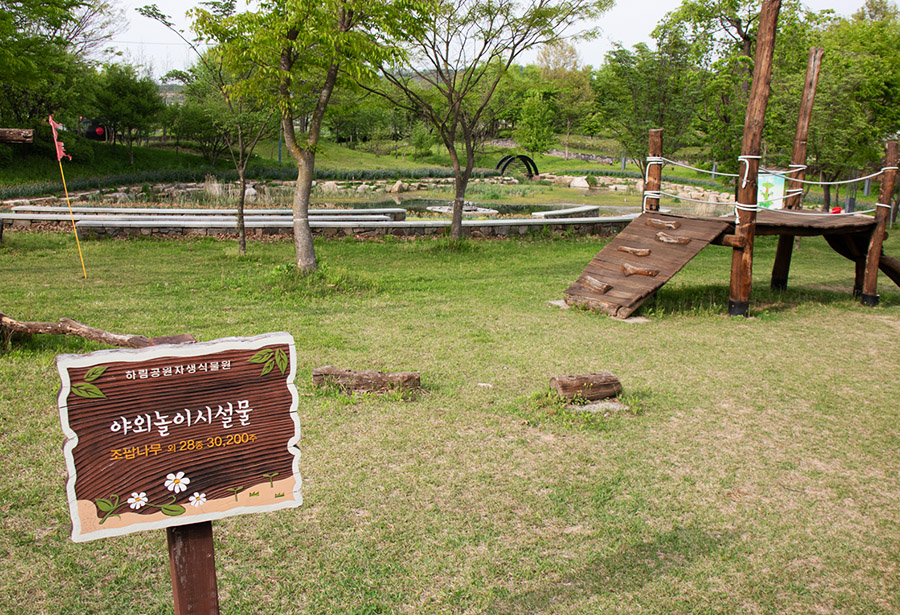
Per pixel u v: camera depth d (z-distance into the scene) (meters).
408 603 3.10
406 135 68.88
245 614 2.97
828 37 25.56
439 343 7.45
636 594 3.22
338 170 47.66
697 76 20.20
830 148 18.34
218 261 12.49
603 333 8.23
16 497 3.79
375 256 14.07
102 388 1.91
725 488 4.31
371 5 10.47
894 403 6.00
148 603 3.02
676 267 9.45
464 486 4.17
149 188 32.88
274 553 3.43
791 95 18.73
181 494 2.04
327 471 4.30
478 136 15.72
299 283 10.14
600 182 50.56
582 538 3.67
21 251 12.79
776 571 3.45
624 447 4.85
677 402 5.84
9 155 33.28
